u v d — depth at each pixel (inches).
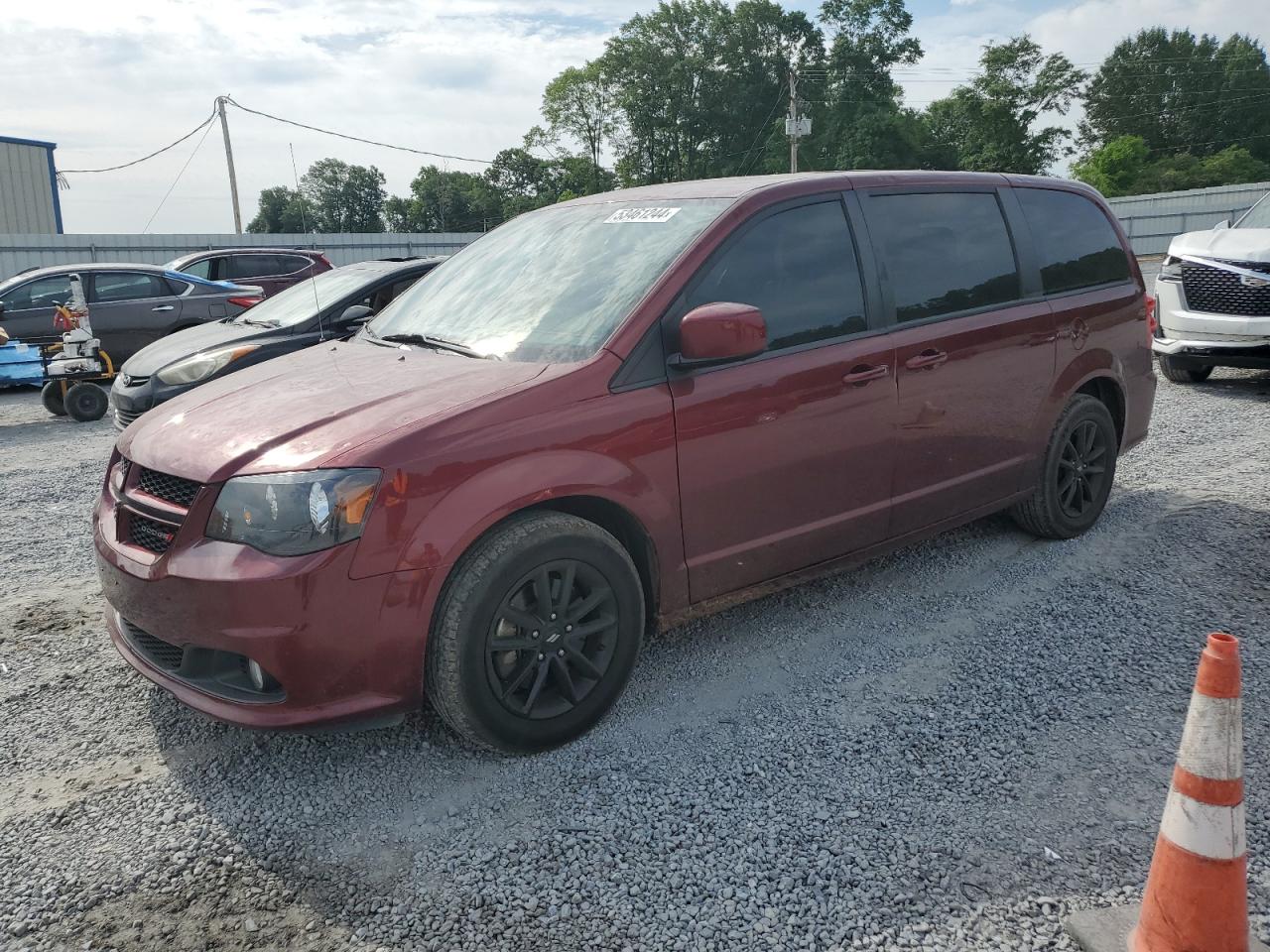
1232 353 332.2
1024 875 97.8
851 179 154.5
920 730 125.6
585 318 131.4
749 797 111.7
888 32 2539.4
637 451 123.5
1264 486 224.7
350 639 106.7
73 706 137.8
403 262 334.3
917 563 183.5
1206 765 80.3
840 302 146.3
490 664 114.9
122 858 103.8
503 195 3191.4
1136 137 2864.2
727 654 149.0
